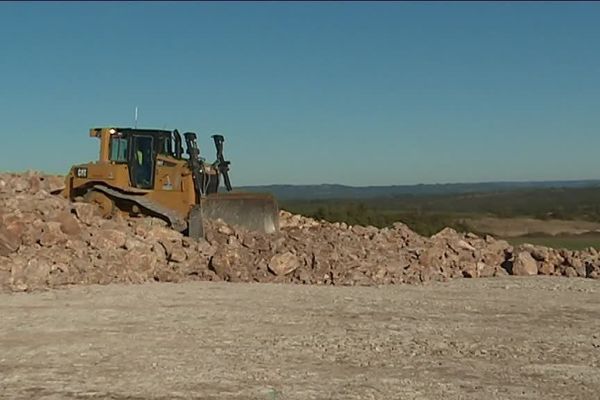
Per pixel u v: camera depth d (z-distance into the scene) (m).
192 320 14.95
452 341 13.33
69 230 21.45
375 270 21.20
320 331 14.05
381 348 12.73
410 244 24.16
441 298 18.06
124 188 24.70
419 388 10.51
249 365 11.61
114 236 21.45
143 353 12.31
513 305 17.16
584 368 11.63
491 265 23.45
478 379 10.99
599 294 18.97
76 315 15.34
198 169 24.86
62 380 10.82
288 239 22.84
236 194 24.75
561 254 23.59
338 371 11.33
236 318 15.20
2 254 19.97
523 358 12.21
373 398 10.05
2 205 21.47
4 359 11.94
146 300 17.16
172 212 24.14
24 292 18.08
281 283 20.39
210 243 22.58
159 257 21.27
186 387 10.48
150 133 25.22
